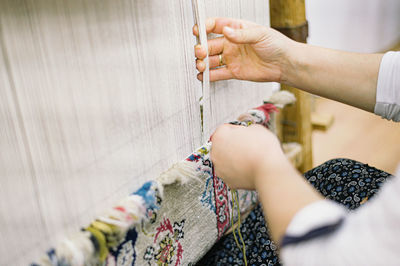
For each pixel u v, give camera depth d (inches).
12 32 15.0
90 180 19.3
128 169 21.4
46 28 16.1
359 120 85.1
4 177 15.6
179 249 26.9
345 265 14.2
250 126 22.4
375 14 104.9
